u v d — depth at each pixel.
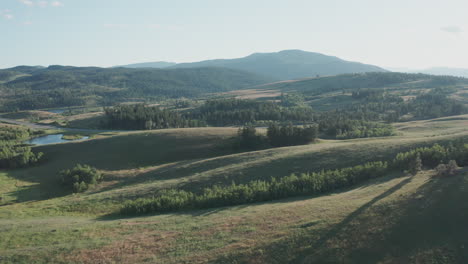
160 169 73.56
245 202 42.38
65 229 34.53
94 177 68.50
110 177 72.06
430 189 29.27
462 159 43.03
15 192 63.44
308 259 22.39
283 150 70.94
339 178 44.47
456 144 51.34
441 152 45.56
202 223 32.94
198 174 60.06
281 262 22.52
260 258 23.23
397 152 54.44
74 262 25.75
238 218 32.81
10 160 84.69
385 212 26.59
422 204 26.59
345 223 26.06
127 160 85.62
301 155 61.41
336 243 23.55
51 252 27.77
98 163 83.38
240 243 25.86
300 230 26.28
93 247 28.36
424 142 57.12
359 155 55.97
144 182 64.44
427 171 39.88
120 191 55.62
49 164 85.38
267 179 52.28
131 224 35.50
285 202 39.09
